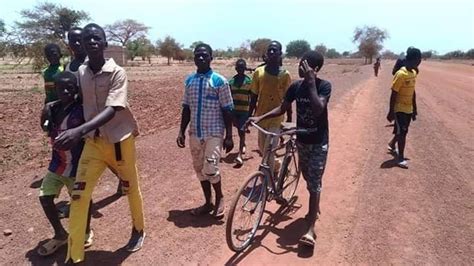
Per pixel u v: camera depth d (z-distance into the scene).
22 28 43.78
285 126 5.14
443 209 6.04
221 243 4.90
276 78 6.35
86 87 4.08
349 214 5.81
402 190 6.78
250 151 9.01
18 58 45.31
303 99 4.78
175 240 4.94
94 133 4.10
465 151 9.61
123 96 4.01
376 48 97.38
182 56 81.75
